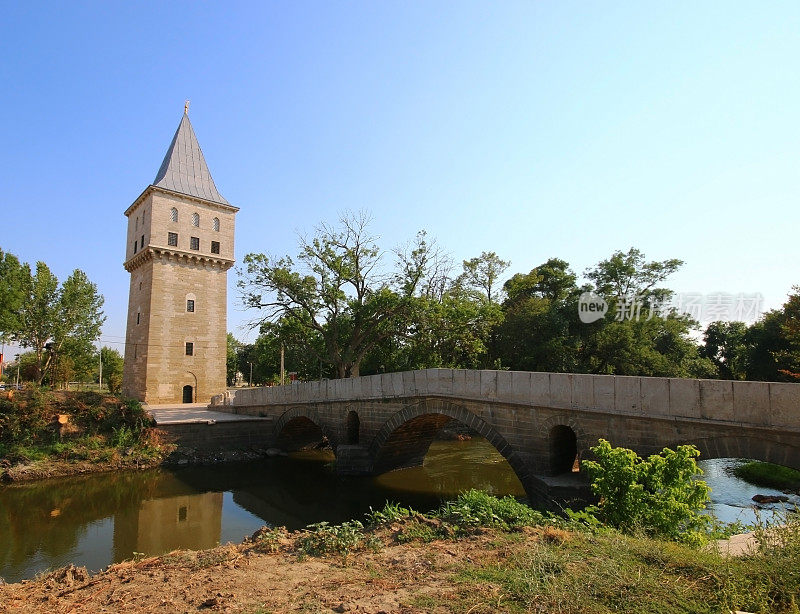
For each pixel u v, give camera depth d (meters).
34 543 15.81
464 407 19.91
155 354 43.97
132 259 48.00
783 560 6.19
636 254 40.34
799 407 10.95
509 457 17.91
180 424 29.53
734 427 12.00
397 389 23.16
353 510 19.67
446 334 38.06
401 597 6.08
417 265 39.06
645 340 37.97
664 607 5.26
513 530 9.13
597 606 5.32
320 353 43.16
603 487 10.15
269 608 5.91
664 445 13.50
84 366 60.06
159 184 46.56
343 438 26.36
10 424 26.23
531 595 5.69
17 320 43.81
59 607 6.50
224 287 49.16
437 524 9.55
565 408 16.02
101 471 25.42
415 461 26.72
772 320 36.38
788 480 21.66
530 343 39.81
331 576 7.07
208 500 21.42
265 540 9.11
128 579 7.59
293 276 38.03
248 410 35.16
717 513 17.06
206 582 7.07
